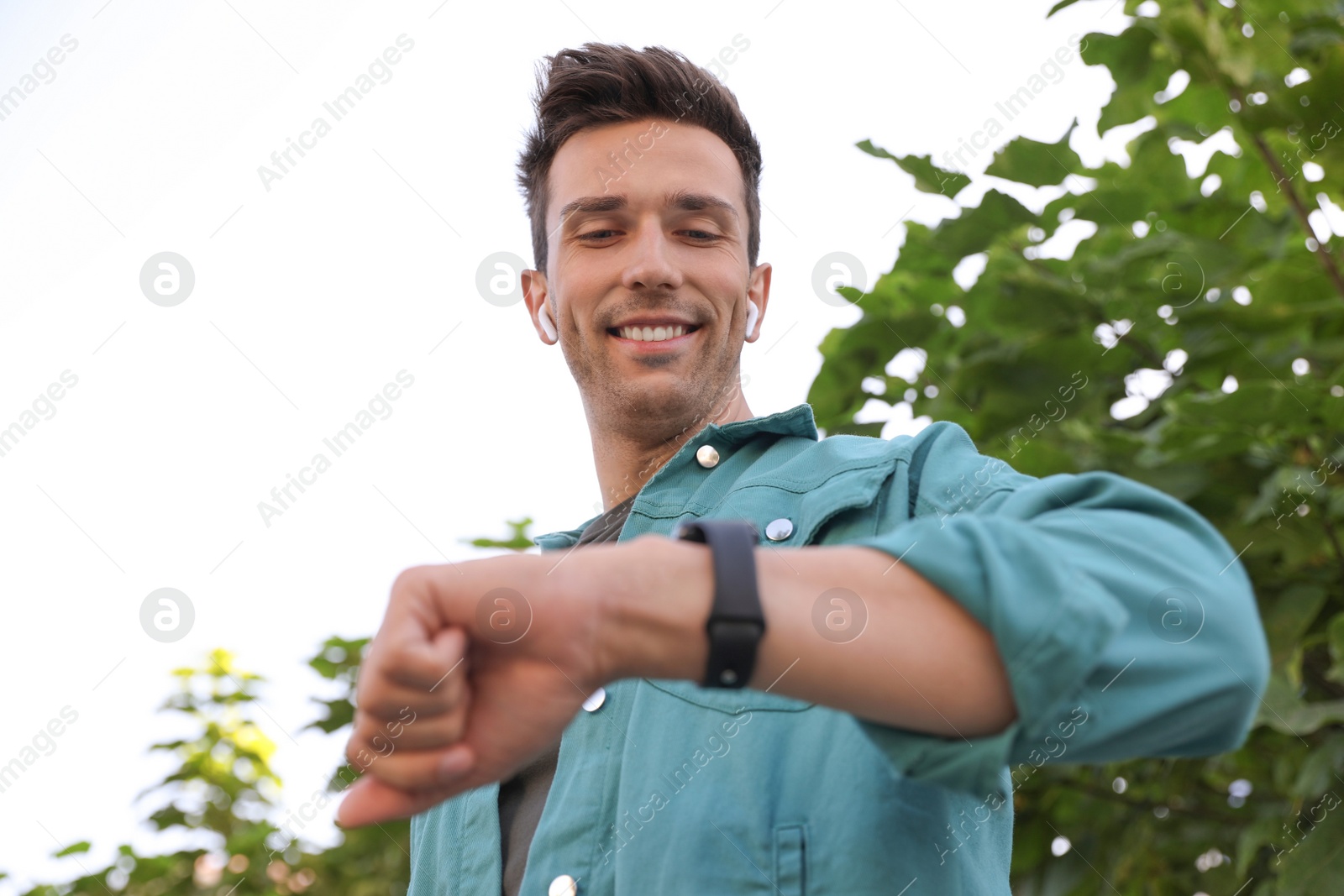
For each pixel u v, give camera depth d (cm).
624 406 168
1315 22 287
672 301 164
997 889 121
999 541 85
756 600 78
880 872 108
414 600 76
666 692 126
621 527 166
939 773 84
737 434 153
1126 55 326
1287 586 273
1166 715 83
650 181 166
